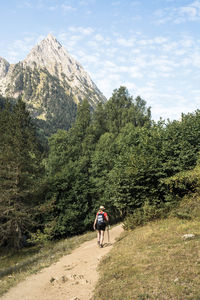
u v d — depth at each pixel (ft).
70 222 98.12
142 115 170.09
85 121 163.32
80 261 36.58
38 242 85.97
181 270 22.62
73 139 147.13
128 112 164.45
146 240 37.06
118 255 33.14
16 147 95.50
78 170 113.19
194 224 39.55
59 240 94.73
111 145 131.75
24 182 91.81
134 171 69.36
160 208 58.29
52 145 141.38
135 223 55.57
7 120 129.49
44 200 99.81
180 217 48.98
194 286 19.44
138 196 72.28
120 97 184.96
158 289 20.38
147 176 70.54
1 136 103.91
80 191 105.09
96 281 26.63
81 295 24.06
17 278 36.55
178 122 88.38
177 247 29.58
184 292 18.95
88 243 55.21
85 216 107.76
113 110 174.70
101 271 28.96
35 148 106.22
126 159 84.74
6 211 85.61
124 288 22.17
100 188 118.11
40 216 98.94
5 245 96.99
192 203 53.57
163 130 87.92
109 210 120.47
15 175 89.25
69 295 24.72
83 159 135.23
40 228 98.99
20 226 89.81
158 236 37.65
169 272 22.94
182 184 62.75
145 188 68.80
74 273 30.96
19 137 100.78
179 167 68.74
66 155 135.85
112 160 123.03
